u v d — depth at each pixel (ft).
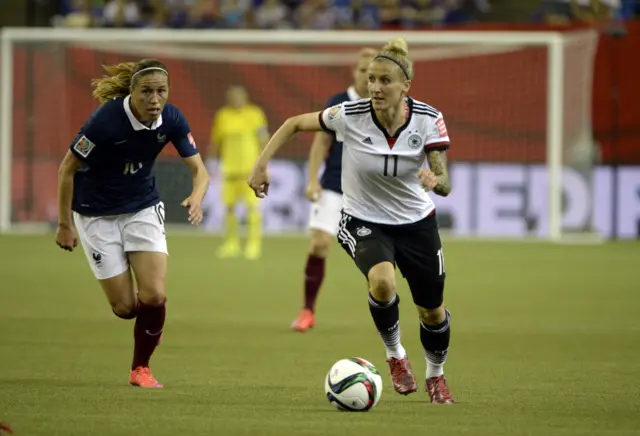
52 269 178.70
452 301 144.15
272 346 104.63
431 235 73.72
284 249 226.17
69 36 245.24
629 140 258.78
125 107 77.25
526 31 260.21
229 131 209.87
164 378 85.20
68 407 71.72
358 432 63.87
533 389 81.61
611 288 160.35
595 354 100.99
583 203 252.42
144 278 80.28
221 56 263.70
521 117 260.42
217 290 154.71
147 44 264.31
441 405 74.02
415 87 264.72
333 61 264.93
